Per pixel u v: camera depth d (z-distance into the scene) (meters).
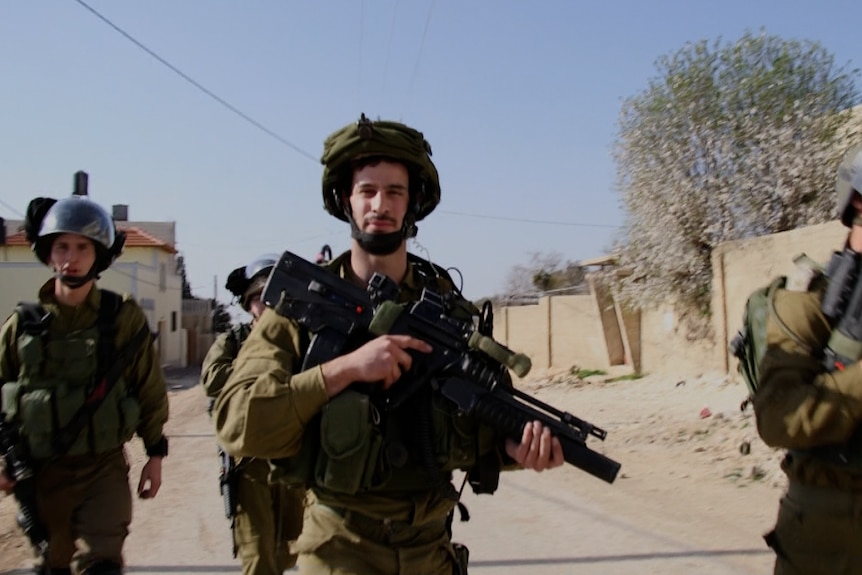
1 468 3.96
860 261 2.43
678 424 10.89
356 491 2.57
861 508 2.47
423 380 2.61
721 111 15.95
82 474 3.97
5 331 4.02
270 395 2.47
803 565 2.56
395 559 2.62
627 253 17.86
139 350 4.17
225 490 4.33
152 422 4.34
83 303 4.05
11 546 6.15
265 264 4.60
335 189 2.96
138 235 43.75
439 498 2.69
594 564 5.45
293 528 4.52
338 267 2.92
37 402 3.86
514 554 5.72
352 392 2.56
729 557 5.52
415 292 2.90
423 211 2.99
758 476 7.82
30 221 4.02
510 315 28.61
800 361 2.44
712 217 15.83
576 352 23.16
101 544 3.84
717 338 14.65
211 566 5.54
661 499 7.24
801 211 14.64
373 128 2.74
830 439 2.37
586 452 2.54
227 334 4.65
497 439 2.73
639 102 16.89
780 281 2.63
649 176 16.73
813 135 14.86
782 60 15.59
